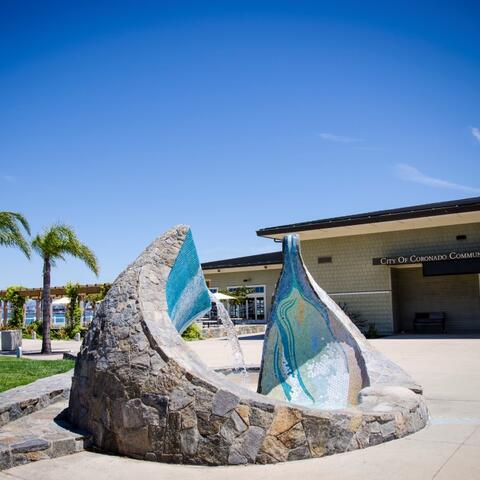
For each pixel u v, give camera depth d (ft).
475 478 16.17
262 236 94.94
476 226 84.74
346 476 16.69
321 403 27.78
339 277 95.55
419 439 20.76
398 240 91.09
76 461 19.15
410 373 40.45
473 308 91.09
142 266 23.57
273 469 17.71
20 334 80.59
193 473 17.65
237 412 18.72
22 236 74.33
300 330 30.86
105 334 21.75
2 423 22.57
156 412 19.35
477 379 36.73
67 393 28.12
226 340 88.84
